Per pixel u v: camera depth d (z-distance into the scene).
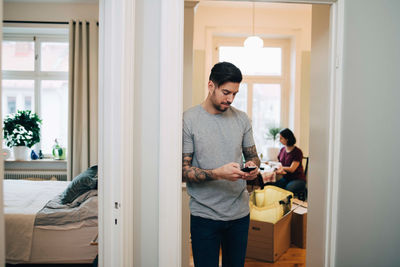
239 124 1.47
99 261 1.32
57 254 2.36
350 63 1.49
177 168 1.36
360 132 1.51
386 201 1.53
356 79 1.50
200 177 1.31
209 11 4.43
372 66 1.50
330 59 1.53
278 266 2.50
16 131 4.06
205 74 4.43
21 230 2.30
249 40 3.21
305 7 4.40
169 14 1.34
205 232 1.35
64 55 4.41
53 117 4.45
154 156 1.38
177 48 1.35
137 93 1.36
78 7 4.11
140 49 1.36
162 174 1.35
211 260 1.35
